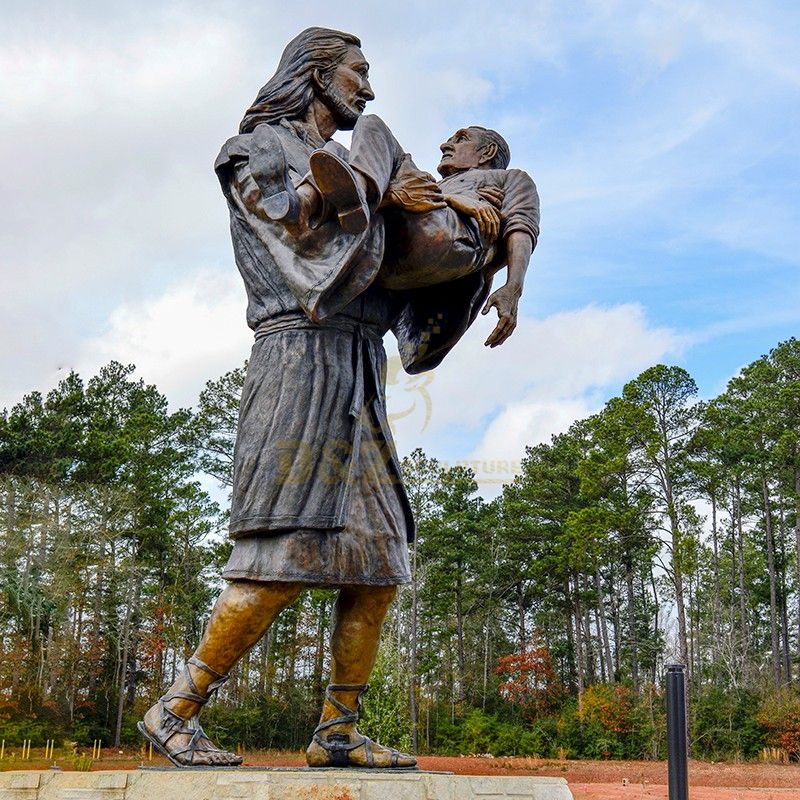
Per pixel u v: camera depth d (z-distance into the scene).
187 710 4.60
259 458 4.61
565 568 55.16
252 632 4.59
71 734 36.66
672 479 44.84
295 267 4.54
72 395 46.59
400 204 4.63
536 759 41.78
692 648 60.94
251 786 4.03
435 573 48.12
